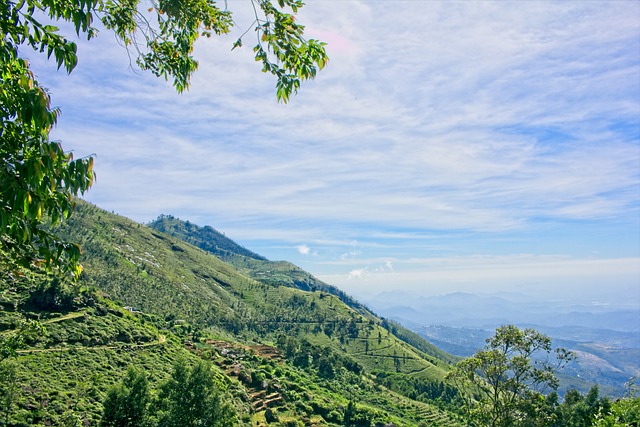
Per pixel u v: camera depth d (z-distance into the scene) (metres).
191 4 7.71
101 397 61.31
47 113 4.92
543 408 29.11
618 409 22.97
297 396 114.62
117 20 7.74
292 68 7.43
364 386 168.75
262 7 6.72
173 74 9.18
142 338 95.75
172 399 47.03
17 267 7.99
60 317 83.56
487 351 29.81
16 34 5.54
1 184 4.45
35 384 57.22
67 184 5.07
